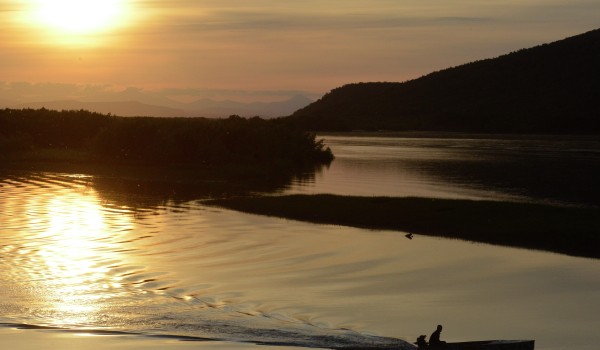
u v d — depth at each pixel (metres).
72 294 25.86
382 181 65.50
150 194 53.94
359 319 23.70
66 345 20.95
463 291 27.30
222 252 33.25
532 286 28.02
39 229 38.00
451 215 41.91
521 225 39.09
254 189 58.50
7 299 25.14
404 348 21.11
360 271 30.14
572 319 24.03
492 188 60.75
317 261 31.78
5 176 64.50
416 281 28.61
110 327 22.61
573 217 40.53
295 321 23.41
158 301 25.25
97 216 42.72
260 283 27.84
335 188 59.72
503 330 22.84
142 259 31.47
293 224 41.03
